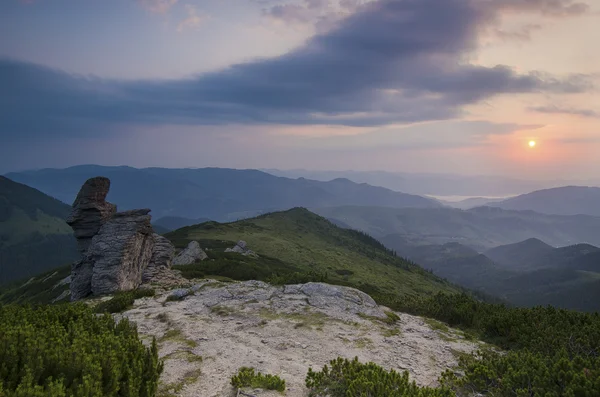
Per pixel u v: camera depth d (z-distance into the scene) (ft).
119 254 120.37
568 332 47.19
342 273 477.77
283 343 46.88
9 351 23.86
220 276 159.63
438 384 36.29
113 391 24.08
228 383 33.81
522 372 31.53
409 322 61.87
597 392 27.48
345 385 31.09
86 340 29.07
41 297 252.83
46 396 19.97
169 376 34.99
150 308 66.44
